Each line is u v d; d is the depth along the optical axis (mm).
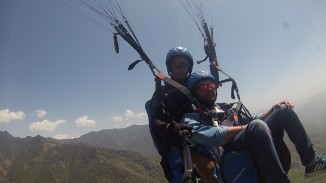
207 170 4043
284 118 4082
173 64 5051
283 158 4211
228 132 3816
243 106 4633
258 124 3547
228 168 3758
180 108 4457
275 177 3428
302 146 4020
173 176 4320
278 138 4227
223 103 4875
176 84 4371
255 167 3670
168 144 4332
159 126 4316
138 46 4699
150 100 4918
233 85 4855
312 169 4055
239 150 3746
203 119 4207
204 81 4480
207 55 5699
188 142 3654
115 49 4910
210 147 4199
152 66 4605
